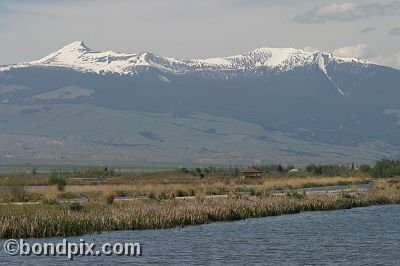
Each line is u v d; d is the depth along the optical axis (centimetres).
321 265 7662
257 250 8481
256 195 14662
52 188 16075
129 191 15838
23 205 10938
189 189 16150
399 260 7956
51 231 9131
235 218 11538
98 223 9700
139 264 7519
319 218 11869
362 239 9462
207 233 9738
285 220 11506
